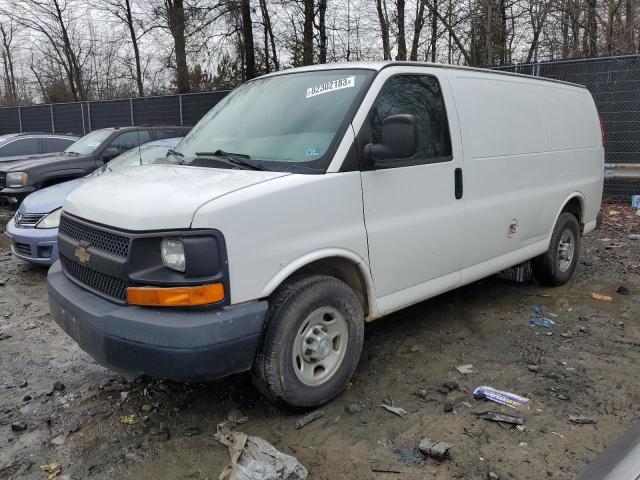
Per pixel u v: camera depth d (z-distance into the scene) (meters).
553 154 5.49
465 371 4.05
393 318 5.14
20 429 3.35
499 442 3.18
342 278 3.67
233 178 3.28
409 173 3.86
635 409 3.55
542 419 3.42
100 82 33.44
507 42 17.94
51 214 6.50
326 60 18.72
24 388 3.91
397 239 3.79
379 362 4.22
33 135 13.50
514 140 4.91
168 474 2.93
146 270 2.96
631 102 10.54
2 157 12.82
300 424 3.33
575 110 6.00
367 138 3.60
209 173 3.46
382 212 3.69
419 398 3.69
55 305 3.45
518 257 5.18
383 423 3.38
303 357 3.36
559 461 3.00
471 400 3.66
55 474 2.95
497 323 5.03
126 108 19.47
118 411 3.55
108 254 3.10
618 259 7.31
